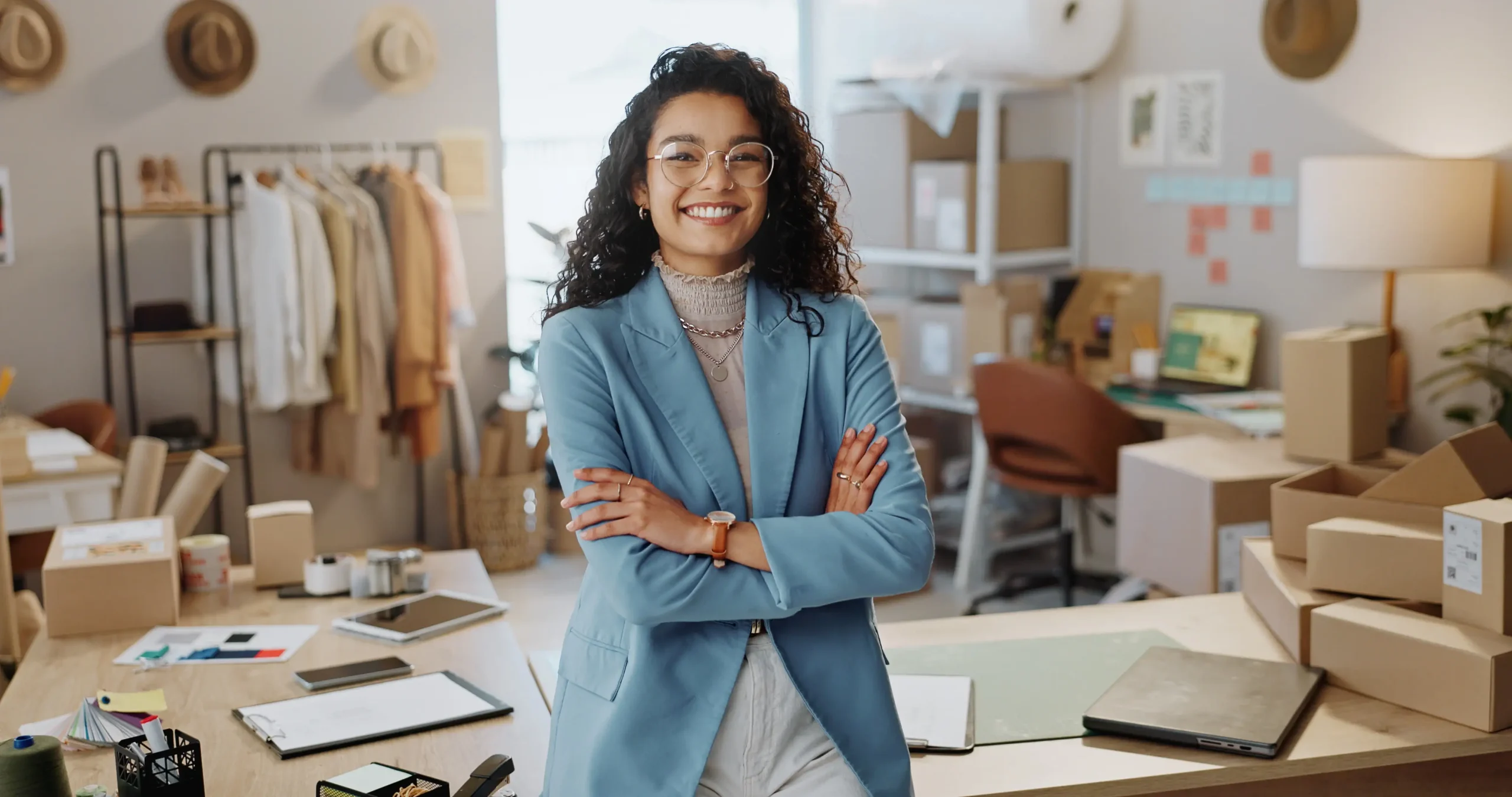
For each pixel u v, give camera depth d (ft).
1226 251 16.11
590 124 20.63
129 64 16.15
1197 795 6.95
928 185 17.43
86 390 16.40
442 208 16.28
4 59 15.29
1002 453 15.19
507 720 6.98
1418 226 12.98
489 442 17.33
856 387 5.61
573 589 16.74
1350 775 7.16
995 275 18.56
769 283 5.71
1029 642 8.23
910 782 5.41
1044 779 6.33
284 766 6.39
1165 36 16.55
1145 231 17.06
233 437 17.06
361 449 16.22
